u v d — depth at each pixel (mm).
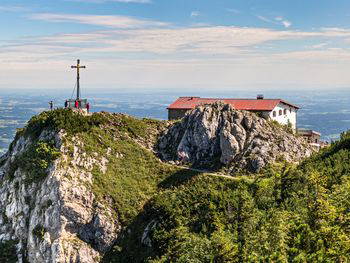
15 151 91500
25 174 83062
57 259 70125
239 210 68250
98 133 88750
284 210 64938
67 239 72500
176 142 92188
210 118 91250
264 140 88000
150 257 68312
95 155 83438
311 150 92062
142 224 75000
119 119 95375
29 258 74188
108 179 80438
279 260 53125
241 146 86562
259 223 63344
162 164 87562
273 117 106375
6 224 81438
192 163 87688
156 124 99875
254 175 81188
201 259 60469
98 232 73938
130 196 79125
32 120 93250
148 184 83000
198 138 89688
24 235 77812
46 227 74125
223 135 87125
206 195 74500
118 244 73688
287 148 88312
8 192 84562
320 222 58125
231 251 58594
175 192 78312
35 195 79375
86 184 77750
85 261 71312
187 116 94812
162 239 69500
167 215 73312
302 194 68312
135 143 91000
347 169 72875
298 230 58469
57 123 86688
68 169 78500
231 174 82750
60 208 74062
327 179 70875
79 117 89875
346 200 62406
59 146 82562
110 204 77062
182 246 64438
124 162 85500
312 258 52969
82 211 74562
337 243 53719
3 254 77000
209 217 69062
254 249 57125
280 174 77188
